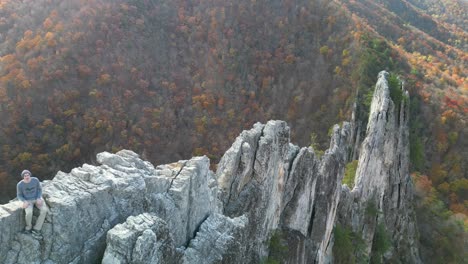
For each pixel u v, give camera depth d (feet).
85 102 263.49
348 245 146.30
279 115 301.84
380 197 176.96
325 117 279.90
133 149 257.75
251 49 329.52
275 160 95.09
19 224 47.01
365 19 390.42
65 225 48.19
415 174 226.38
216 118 296.30
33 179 47.09
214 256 65.26
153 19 325.62
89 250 50.75
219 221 71.87
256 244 89.61
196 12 341.82
